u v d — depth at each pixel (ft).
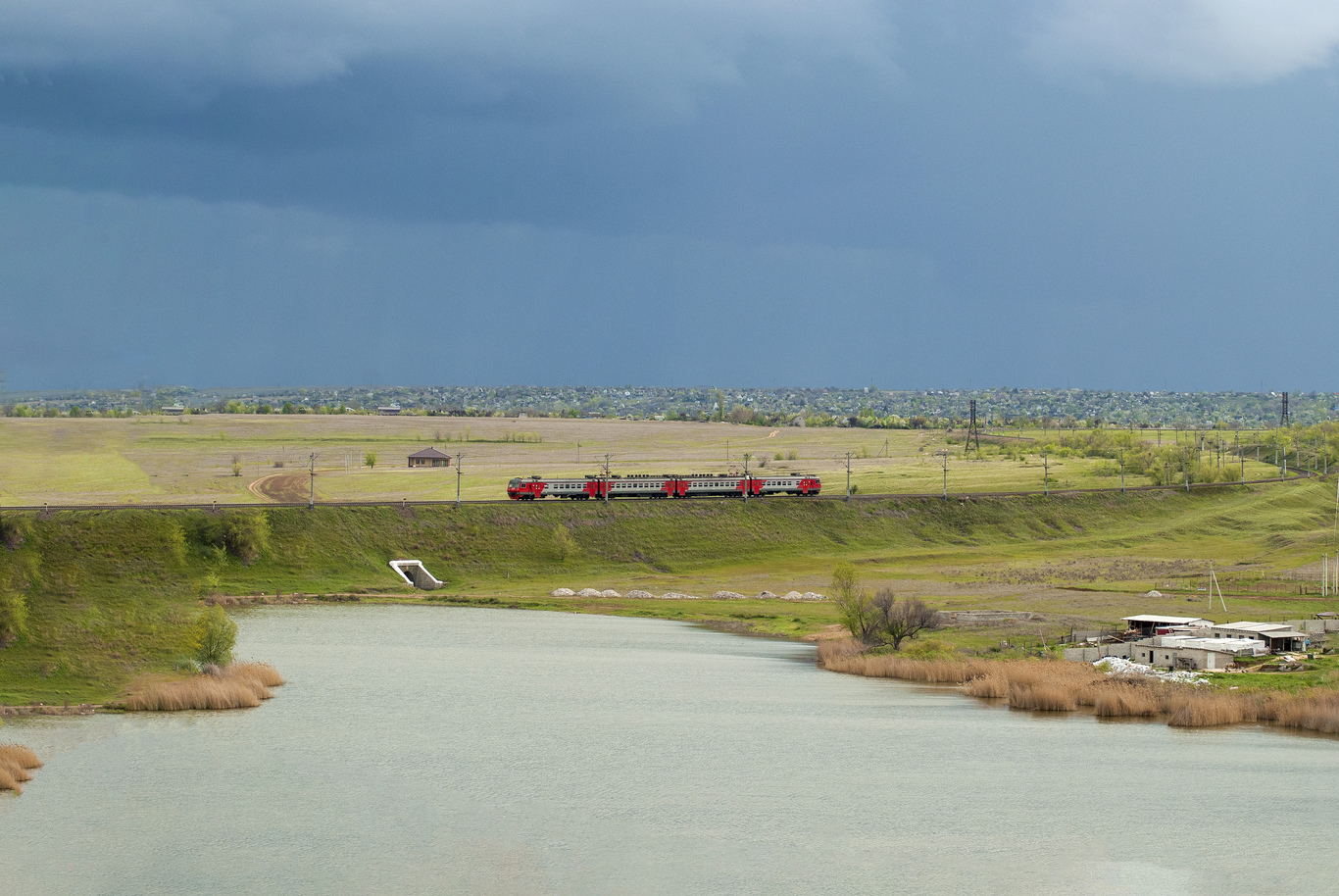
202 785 257.14
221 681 338.95
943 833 226.99
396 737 297.94
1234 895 197.98
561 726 309.83
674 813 239.91
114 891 200.95
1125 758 276.62
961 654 396.37
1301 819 232.94
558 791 254.47
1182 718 309.22
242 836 226.79
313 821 235.61
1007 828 229.04
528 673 381.81
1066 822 232.12
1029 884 203.41
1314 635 416.46
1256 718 313.12
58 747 286.46
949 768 269.44
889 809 240.94
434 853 218.38
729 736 298.76
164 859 215.10
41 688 341.62
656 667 398.21
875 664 386.52
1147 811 238.27
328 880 206.08
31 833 228.02
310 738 296.51
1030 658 385.09
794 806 243.60
